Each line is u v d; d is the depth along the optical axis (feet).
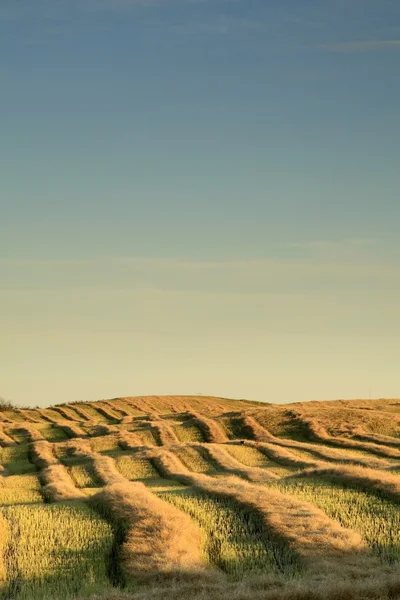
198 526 89.86
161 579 72.69
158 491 114.11
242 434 252.21
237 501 99.76
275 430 251.60
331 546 80.59
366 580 68.74
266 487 113.19
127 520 91.15
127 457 195.52
